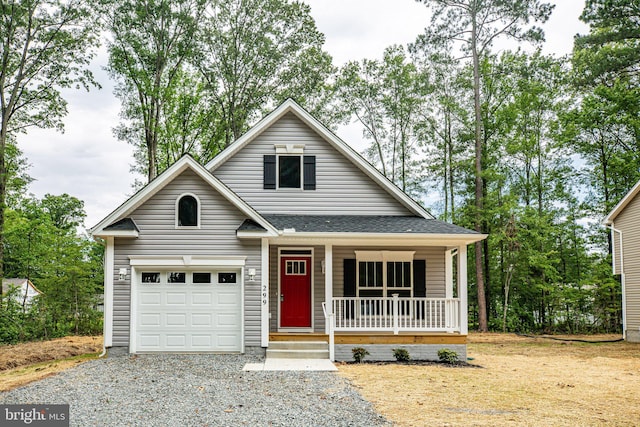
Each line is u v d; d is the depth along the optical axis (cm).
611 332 2908
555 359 1698
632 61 2578
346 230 1516
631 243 2338
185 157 1439
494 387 1127
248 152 1770
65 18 2486
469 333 2772
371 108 3359
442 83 3219
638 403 1002
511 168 3428
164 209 1469
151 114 2688
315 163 1780
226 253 1466
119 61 2566
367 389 1064
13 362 1658
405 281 1738
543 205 3391
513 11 2684
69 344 2119
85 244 2664
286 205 1759
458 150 3198
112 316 1442
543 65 2930
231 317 1474
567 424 830
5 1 2389
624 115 2981
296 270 1705
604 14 2589
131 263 1449
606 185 3100
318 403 924
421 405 932
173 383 1074
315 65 2959
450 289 1739
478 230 2936
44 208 5044
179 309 1467
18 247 3228
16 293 2698
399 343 1513
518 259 3025
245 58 2833
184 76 3138
